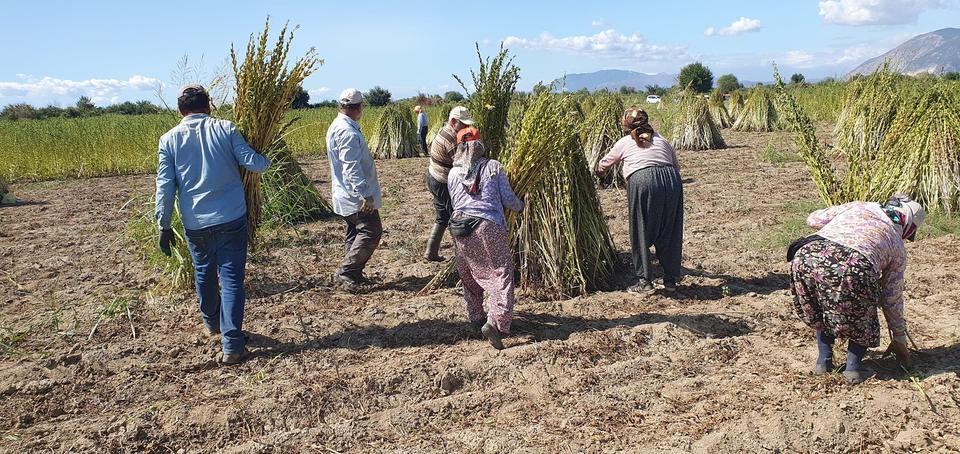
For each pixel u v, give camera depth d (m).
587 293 5.79
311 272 6.64
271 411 3.83
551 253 5.73
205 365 4.52
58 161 15.65
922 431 3.34
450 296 5.73
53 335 5.09
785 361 4.27
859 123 12.88
